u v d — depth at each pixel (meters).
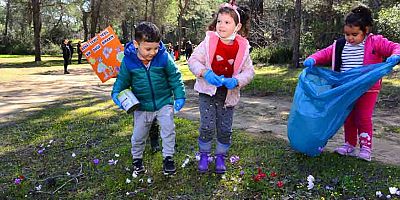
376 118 7.01
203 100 3.91
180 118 6.82
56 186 4.08
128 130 5.93
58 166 4.59
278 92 9.99
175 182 3.93
